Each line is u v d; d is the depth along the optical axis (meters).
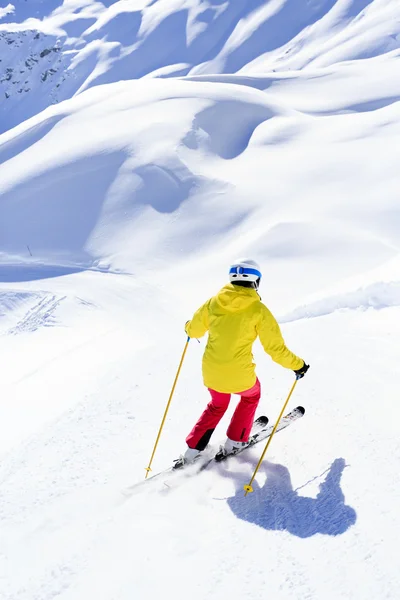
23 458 4.23
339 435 3.83
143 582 2.58
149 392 5.34
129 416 4.79
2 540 3.16
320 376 5.09
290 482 3.36
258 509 3.11
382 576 2.36
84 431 4.56
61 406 6.79
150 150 70.62
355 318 7.54
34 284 47.38
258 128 76.44
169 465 3.85
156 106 81.25
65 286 46.12
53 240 62.06
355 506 2.91
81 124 81.44
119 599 2.49
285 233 47.53
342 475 3.27
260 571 2.53
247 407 3.70
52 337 34.41
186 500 3.32
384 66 107.69
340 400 4.45
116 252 57.56
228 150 73.38
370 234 45.22
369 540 2.60
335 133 69.44
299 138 71.56
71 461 4.05
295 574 2.47
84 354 19.52
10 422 7.19
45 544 3.06
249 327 3.50
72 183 68.75
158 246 56.38
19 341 34.62
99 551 2.91
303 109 88.31
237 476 3.56
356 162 59.72
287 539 2.75
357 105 89.62
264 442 3.97
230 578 2.52
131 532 3.04
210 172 66.88
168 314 39.12
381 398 4.34
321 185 57.09
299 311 11.97
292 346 6.25
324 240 45.09
